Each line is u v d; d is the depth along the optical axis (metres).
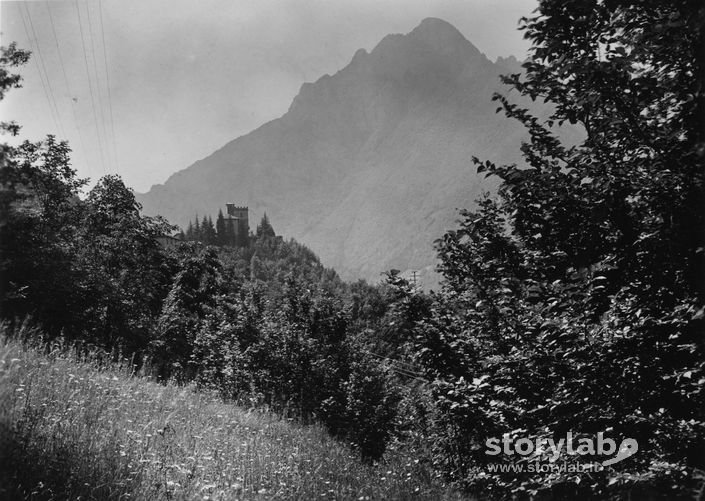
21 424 4.55
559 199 5.22
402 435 16.48
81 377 7.20
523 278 6.08
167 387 10.61
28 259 13.88
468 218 6.80
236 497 5.29
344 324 20.22
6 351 6.39
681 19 4.16
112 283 21.47
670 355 4.46
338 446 13.41
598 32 4.95
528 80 5.49
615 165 5.04
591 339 4.48
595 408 4.66
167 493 4.58
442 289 7.75
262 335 18.17
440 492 8.47
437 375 7.09
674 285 4.70
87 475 4.39
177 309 27.83
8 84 8.21
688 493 3.84
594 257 5.21
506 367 5.98
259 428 10.24
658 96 4.71
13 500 3.62
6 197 10.19
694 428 4.15
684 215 4.36
